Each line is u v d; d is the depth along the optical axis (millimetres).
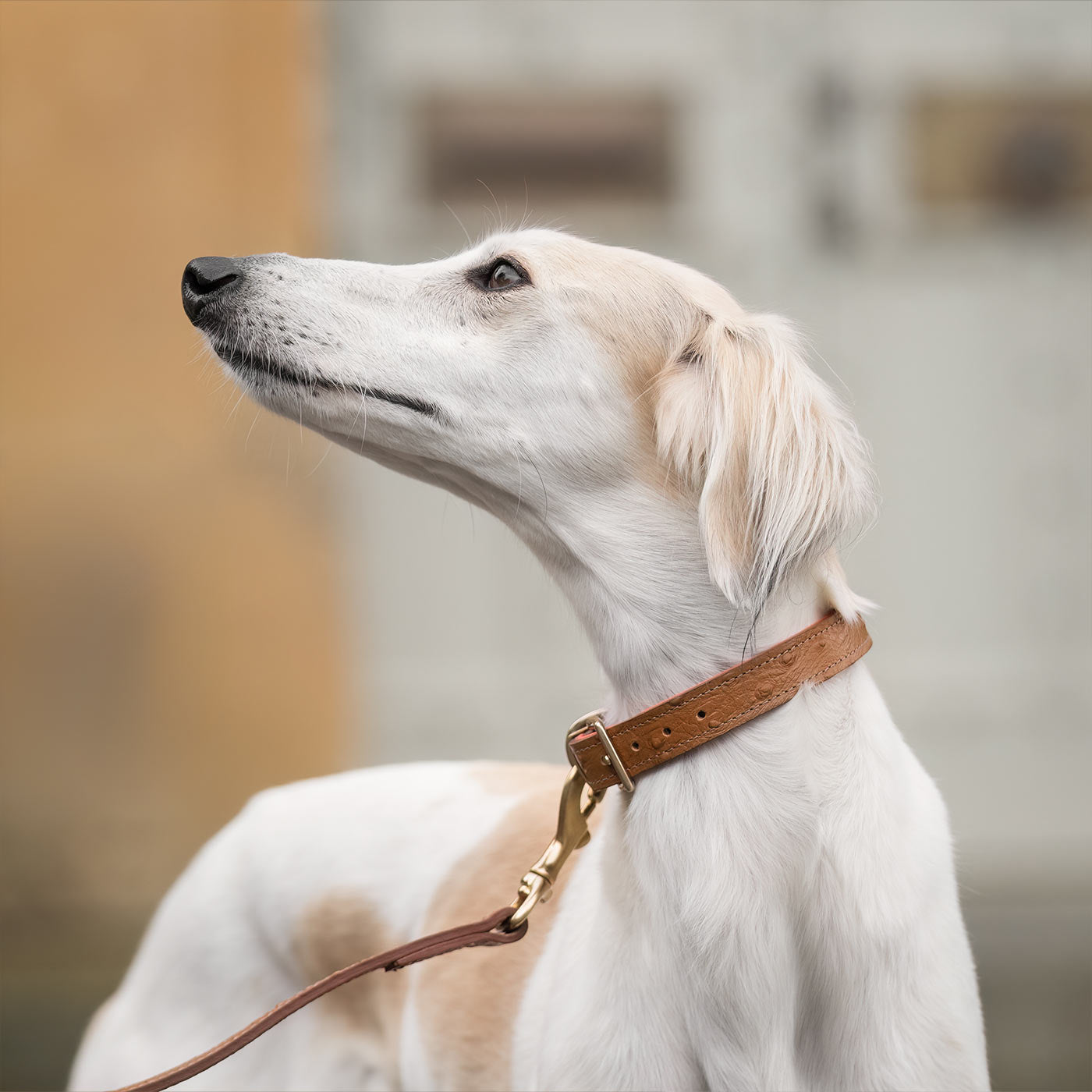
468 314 3850
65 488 8906
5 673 8906
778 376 3525
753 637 3469
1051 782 10469
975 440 10484
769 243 10477
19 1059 7449
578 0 10352
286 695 9039
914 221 10492
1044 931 9031
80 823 8953
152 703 8984
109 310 8883
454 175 10344
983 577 10484
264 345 3846
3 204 8742
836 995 3316
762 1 10375
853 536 3609
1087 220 10531
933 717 10438
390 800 4609
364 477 9953
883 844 3355
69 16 8727
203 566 8992
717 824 3352
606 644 3730
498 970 3939
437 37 10273
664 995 3363
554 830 4184
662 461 3656
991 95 10477
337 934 4422
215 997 4559
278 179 8953
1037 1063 7688
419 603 10086
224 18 8852
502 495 3840
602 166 10430
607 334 3738
